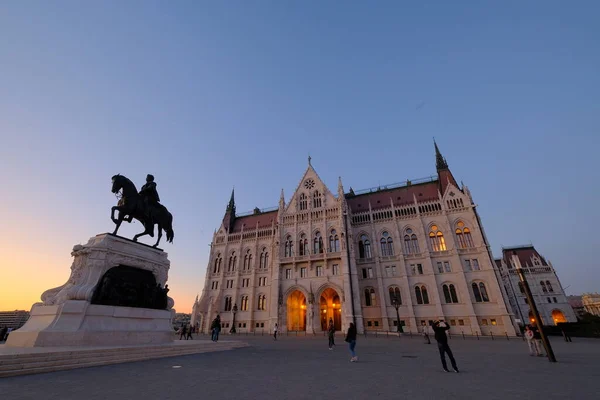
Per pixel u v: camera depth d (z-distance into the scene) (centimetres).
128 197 2016
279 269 5966
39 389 830
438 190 5959
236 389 867
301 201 6719
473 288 4991
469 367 1335
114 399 738
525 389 867
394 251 5750
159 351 1631
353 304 5094
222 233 7731
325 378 1054
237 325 6419
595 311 13625
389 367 1336
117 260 1861
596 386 895
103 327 1628
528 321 7738
